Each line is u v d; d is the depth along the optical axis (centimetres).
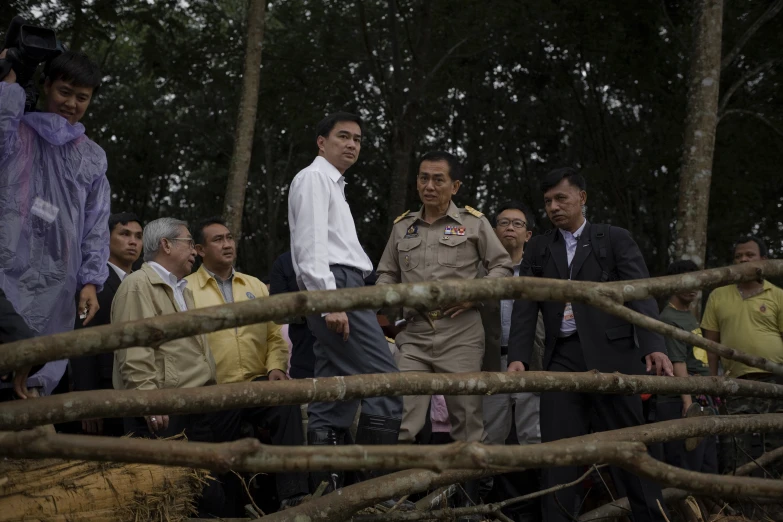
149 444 222
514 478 527
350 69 1645
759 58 1454
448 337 491
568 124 1908
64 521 298
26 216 371
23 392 268
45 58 380
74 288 388
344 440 459
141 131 1875
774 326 655
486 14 1491
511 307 568
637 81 1565
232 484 478
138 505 313
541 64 1747
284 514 317
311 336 501
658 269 1783
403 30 1608
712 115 981
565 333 469
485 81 1811
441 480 326
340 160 457
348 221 454
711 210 1647
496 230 608
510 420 541
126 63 1862
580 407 454
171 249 484
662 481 248
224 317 237
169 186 2092
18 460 294
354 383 299
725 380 369
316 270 430
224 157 2005
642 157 1728
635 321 268
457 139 1898
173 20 1255
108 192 411
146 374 442
